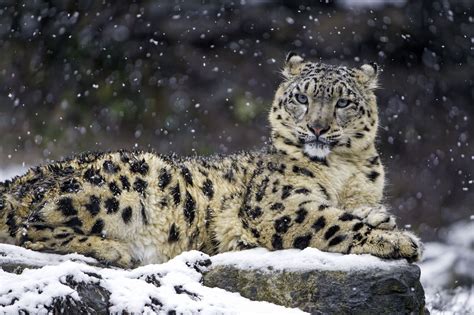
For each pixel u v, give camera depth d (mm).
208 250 11438
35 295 8516
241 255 10289
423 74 25531
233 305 9211
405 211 24484
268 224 11141
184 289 9352
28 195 10930
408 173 24891
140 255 11086
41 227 10586
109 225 10859
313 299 9594
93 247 10656
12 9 25266
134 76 25125
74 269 8828
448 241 20406
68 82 24984
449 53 25719
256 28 25422
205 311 8930
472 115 25719
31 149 24219
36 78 25031
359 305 9523
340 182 11969
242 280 9922
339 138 12016
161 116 24828
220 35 25406
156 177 11219
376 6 25406
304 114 12094
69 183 10820
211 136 24469
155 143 24484
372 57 25312
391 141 22328
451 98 25828
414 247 10156
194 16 25328
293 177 11672
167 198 11203
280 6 25453
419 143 25156
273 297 9758
